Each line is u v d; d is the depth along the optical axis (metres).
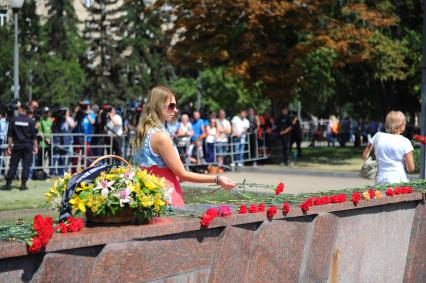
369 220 5.82
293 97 26.41
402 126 7.81
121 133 18.64
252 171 21.45
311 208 4.96
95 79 52.12
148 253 3.70
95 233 3.42
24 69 44.06
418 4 31.73
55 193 3.94
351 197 5.64
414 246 6.50
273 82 24.11
